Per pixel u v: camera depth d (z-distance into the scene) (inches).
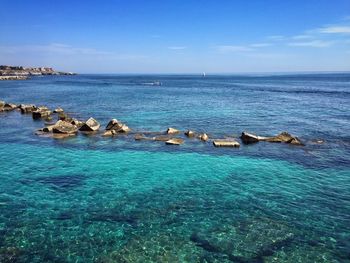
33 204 641.6
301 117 1736.0
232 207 634.8
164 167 876.6
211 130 1374.3
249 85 5315.0
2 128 1397.6
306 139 1205.7
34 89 3946.9
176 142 1117.7
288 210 621.6
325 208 630.5
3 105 2027.6
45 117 1695.4
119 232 539.2
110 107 2154.3
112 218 587.8
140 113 1875.0
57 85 4886.8
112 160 935.7
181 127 1438.2
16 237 520.7
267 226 560.7
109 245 501.0
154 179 786.2
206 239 519.5
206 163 914.1
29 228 549.3
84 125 1310.3
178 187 737.0
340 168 872.9
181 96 3073.3
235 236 528.7
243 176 810.2
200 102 2498.8
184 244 504.7
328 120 1635.1
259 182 769.6
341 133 1315.2
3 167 863.7
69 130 1267.2
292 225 564.4
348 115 1803.6
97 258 468.1
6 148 1058.7
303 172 840.9
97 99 2714.1
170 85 5334.6
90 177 796.0
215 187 737.6
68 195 686.5
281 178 796.0
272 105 2298.2
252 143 1137.4
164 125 1486.2
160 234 534.0
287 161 935.0
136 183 759.1
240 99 2768.2
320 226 561.3
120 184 751.7
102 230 545.6
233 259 468.4
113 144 1115.3
